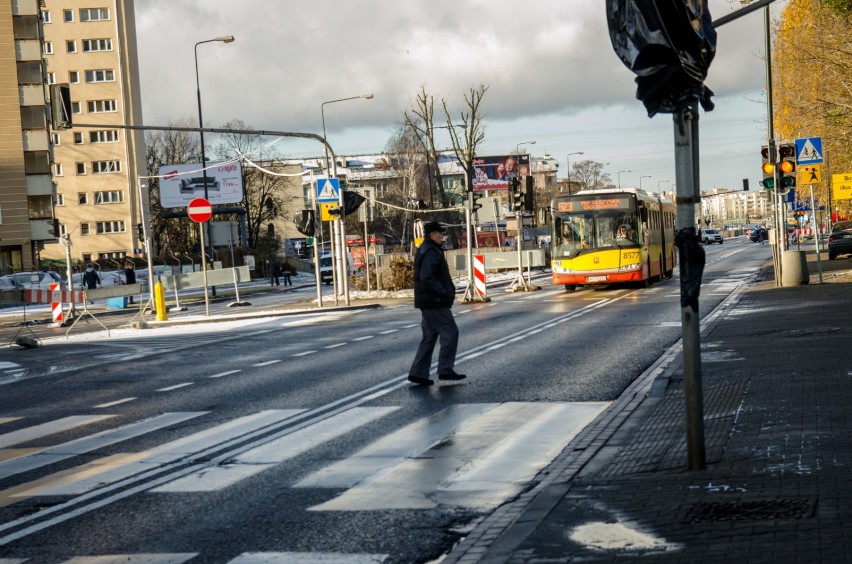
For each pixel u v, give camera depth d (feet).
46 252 341.41
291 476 27.50
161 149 355.77
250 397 44.16
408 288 141.18
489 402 38.86
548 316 81.56
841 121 115.96
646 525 19.04
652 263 128.47
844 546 16.37
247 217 344.08
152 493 26.37
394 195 375.86
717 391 35.32
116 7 342.85
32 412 44.04
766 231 374.22
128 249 343.87
